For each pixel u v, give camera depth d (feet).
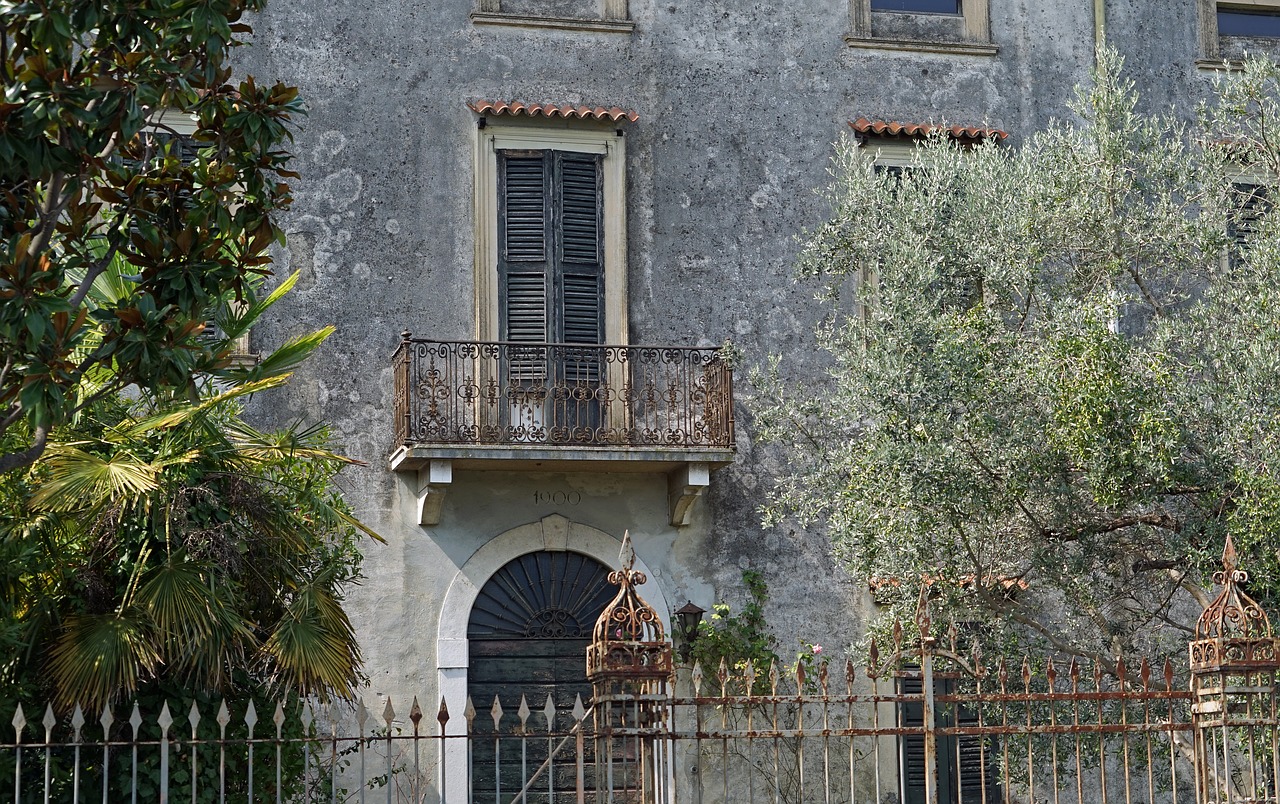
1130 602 44.78
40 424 25.16
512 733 25.94
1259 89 39.96
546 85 50.03
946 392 37.24
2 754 30.09
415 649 46.50
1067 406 35.35
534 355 48.14
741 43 51.42
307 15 49.01
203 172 26.55
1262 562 34.60
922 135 51.16
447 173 49.01
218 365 27.91
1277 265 36.78
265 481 35.04
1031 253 39.58
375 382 47.55
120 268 33.06
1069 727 28.58
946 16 53.01
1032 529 38.29
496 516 47.78
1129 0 53.78
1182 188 39.99
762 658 47.57
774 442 49.29
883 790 47.75
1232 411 34.99
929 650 28.86
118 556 32.22
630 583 27.89
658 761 27.32
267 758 32.99
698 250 49.96
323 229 47.96
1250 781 28.68
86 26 24.81
